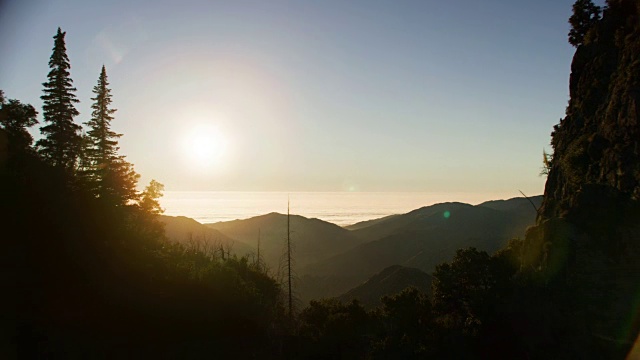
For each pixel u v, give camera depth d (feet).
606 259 136.98
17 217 138.82
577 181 168.55
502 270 172.65
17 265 125.29
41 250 135.54
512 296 157.69
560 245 147.13
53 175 175.42
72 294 128.77
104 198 195.21
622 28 180.75
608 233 140.05
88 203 180.34
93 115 211.00
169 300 147.84
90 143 209.77
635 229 134.00
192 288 158.51
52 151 185.06
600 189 150.30
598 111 177.47
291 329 179.93
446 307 176.04
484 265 173.37
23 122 177.47
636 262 130.52
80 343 116.37
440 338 157.89
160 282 155.63
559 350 131.85
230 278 175.22
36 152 184.75
